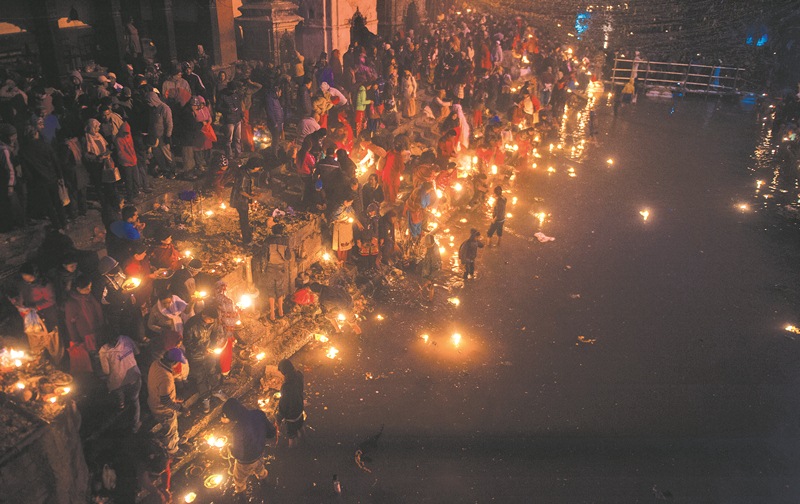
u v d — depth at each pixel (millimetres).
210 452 9430
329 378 11070
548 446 9875
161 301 9672
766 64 33500
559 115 26734
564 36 39281
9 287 9172
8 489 7105
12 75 12984
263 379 10773
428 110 22938
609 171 21828
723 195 20047
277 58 22000
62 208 11266
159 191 13656
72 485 7844
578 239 16672
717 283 14758
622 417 10531
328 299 11906
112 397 9156
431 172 16438
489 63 28031
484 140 19266
